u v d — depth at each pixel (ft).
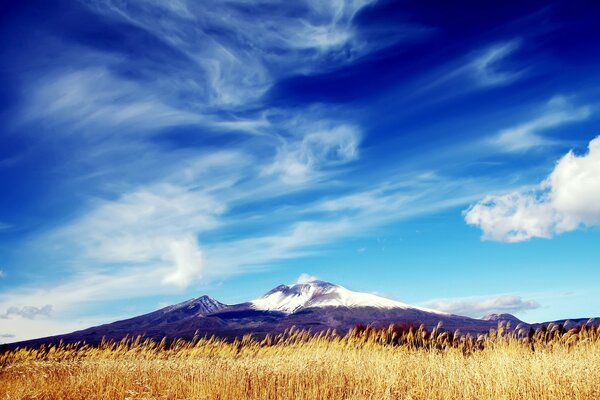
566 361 45.57
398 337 64.08
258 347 63.98
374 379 47.67
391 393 42.37
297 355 57.47
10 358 70.28
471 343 57.21
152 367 59.52
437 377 46.73
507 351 50.52
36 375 57.62
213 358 61.67
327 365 53.31
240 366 54.49
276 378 49.03
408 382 45.65
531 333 55.31
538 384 41.14
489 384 41.52
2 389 50.47
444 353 56.49
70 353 71.26
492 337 56.08
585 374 42.01
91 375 54.90
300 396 43.19
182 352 66.95
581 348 50.96
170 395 46.14
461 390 42.19
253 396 44.60
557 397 38.93
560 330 54.90
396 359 53.36
